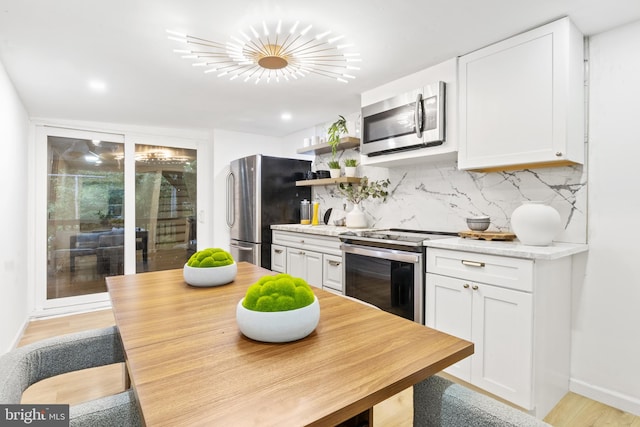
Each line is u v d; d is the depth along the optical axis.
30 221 3.51
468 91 2.19
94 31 1.87
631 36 1.84
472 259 1.93
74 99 3.03
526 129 1.92
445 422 0.84
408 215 3.08
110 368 2.37
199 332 0.97
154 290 1.42
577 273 2.03
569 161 1.88
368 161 2.94
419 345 0.88
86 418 0.73
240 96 3.01
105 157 3.96
